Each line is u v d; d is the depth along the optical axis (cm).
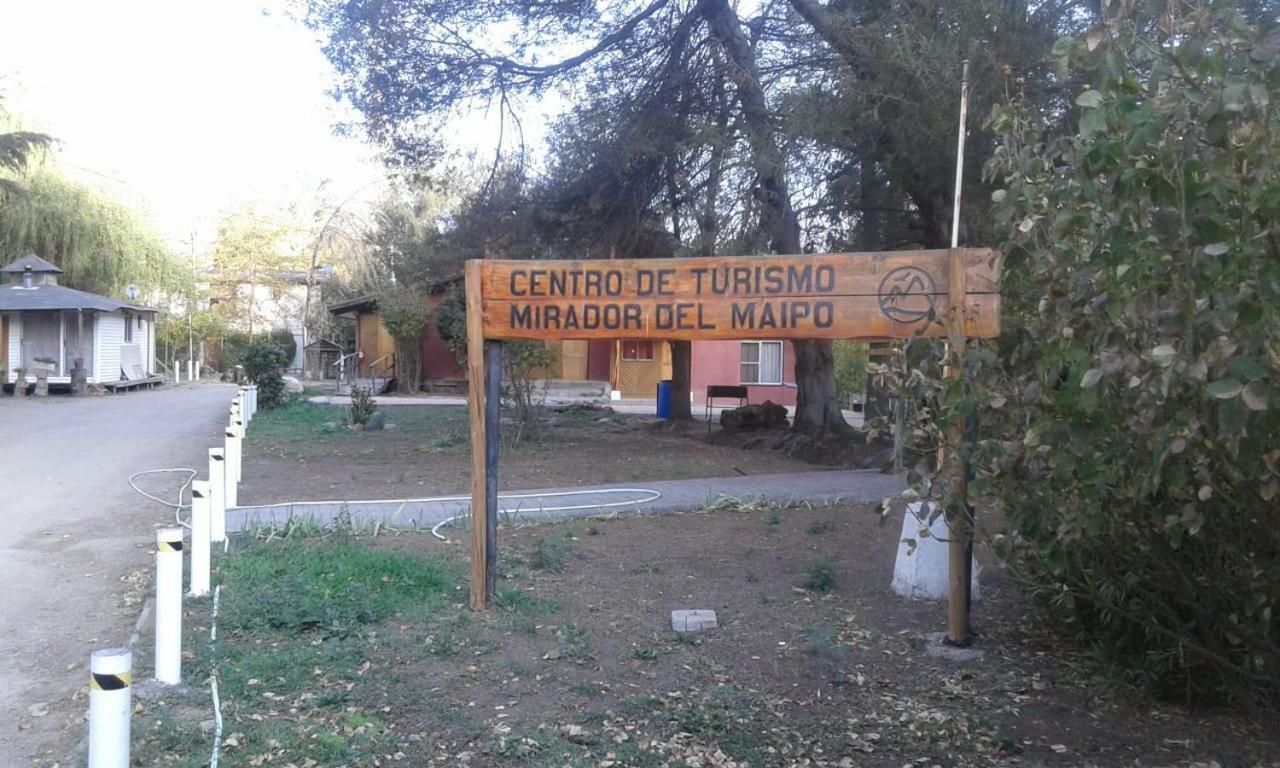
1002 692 572
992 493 463
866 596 755
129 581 812
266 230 5028
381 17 1550
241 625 661
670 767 473
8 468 1483
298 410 2605
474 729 509
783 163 1312
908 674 598
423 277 2169
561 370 3631
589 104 1627
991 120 507
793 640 653
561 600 737
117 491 1276
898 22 1216
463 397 3350
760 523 1040
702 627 671
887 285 633
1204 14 365
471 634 652
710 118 1495
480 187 1809
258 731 498
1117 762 487
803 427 1748
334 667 589
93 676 389
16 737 508
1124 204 378
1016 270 496
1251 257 340
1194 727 528
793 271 654
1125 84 388
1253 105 347
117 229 3909
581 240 1745
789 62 1467
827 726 525
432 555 862
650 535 976
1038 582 595
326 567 791
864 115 1255
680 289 671
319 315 4647
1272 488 363
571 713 534
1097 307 389
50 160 3756
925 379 484
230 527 970
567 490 1264
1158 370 347
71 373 3328
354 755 475
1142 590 500
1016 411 446
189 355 5069
